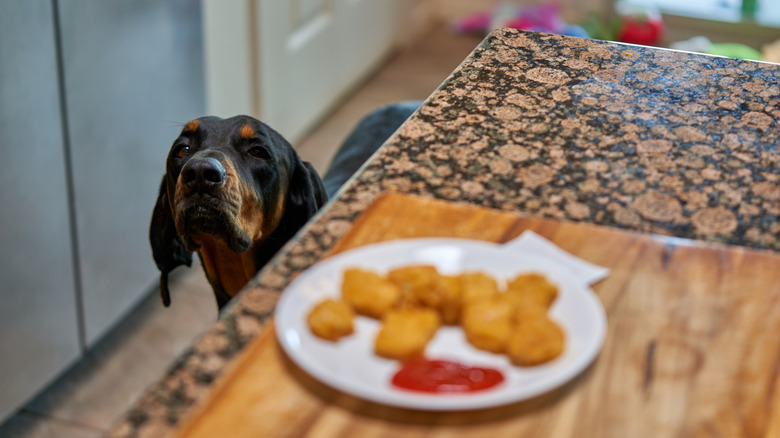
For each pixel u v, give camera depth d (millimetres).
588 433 643
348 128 3637
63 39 2018
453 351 713
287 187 1613
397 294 740
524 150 1054
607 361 708
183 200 1397
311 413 653
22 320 2094
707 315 765
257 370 690
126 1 2195
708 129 1104
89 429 2178
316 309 717
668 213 936
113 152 2283
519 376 674
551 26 4344
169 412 667
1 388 2074
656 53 1323
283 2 3193
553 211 939
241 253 1587
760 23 4230
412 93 3957
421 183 987
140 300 2627
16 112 1934
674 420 656
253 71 3160
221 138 1500
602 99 1174
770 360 715
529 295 738
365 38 3963
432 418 650
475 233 882
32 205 2041
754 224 919
